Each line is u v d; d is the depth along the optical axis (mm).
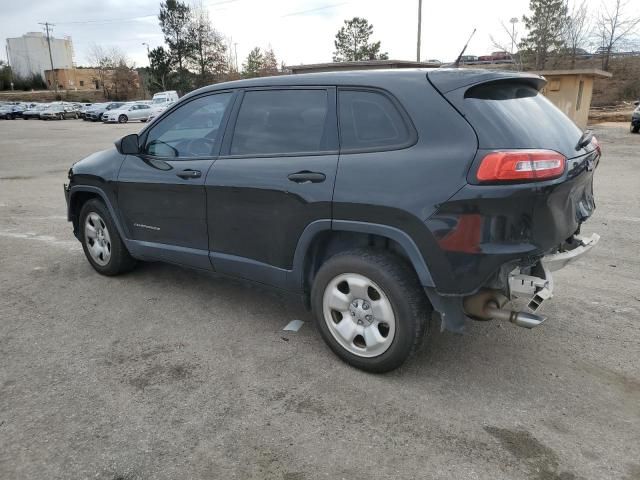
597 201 8594
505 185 2740
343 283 3365
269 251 3689
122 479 2480
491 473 2500
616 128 24266
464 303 3111
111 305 4492
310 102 3514
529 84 3418
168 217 4324
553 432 2795
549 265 3117
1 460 2604
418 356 3582
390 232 3045
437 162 2906
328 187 3262
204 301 4566
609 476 2480
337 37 67562
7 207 8883
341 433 2795
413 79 3143
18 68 117875
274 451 2662
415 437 2758
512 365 3475
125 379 3328
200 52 74125
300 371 3410
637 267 5348
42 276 5227
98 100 86062
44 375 3379
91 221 5145
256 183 3613
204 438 2764
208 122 4090
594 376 3340
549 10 36656
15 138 25703
